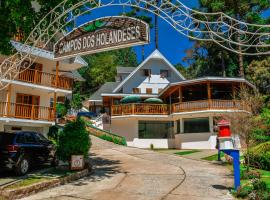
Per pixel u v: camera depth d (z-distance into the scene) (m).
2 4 10.31
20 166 12.93
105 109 47.88
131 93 37.78
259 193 9.26
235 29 5.39
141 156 21.00
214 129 29.83
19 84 22.56
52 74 25.25
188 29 5.76
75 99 46.97
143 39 5.93
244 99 22.19
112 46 6.44
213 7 40.25
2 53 11.50
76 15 6.84
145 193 10.07
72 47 7.19
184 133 32.03
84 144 13.92
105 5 6.38
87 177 13.05
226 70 50.00
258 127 15.99
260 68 38.91
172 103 36.34
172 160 19.14
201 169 15.48
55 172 13.35
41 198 9.33
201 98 34.25
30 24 10.32
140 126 34.69
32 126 24.52
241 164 16.88
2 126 22.88
